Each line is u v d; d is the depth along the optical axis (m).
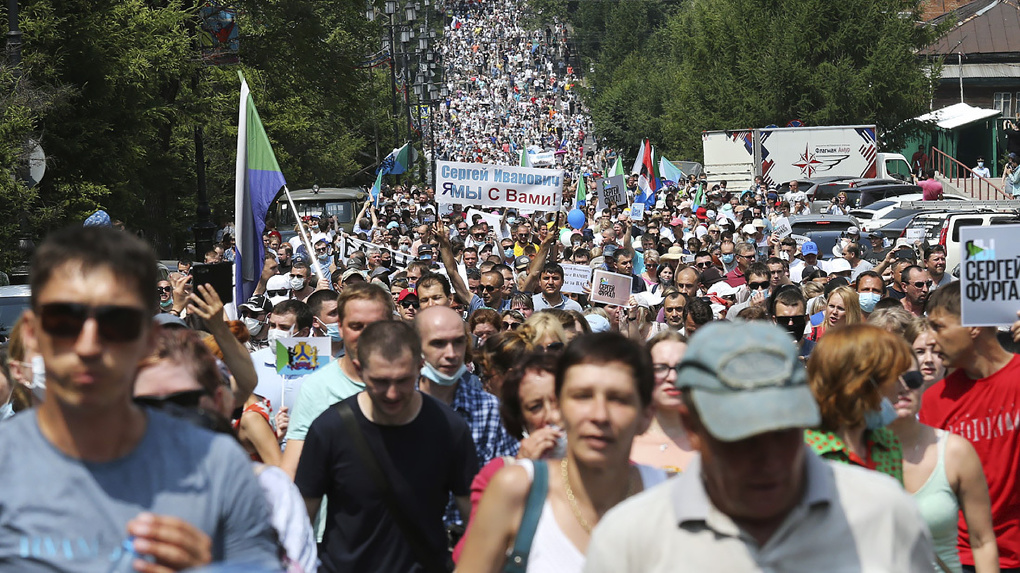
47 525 6.14
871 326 9.90
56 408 6.20
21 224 41.31
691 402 6.41
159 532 6.00
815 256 40.62
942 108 149.00
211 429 7.75
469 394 14.09
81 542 6.16
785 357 6.23
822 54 127.94
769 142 108.56
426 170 146.62
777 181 108.88
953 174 142.38
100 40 48.09
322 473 11.74
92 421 6.22
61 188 46.31
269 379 16.83
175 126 70.12
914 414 10.46
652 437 11.46
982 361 12.26
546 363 10.89
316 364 15.93
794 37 126.12
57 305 5.99
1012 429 12.03
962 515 11.74
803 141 108.50
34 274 6.11
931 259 31.95
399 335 11.42
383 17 104.88
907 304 25.91
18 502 6.15
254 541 6.60
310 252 25.44
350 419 11.74
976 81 154.38
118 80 49.59
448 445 11.98
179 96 65.31
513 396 11.20
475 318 19.83
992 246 12.22
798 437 6.26
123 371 6.12
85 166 48.88
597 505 8.41
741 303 29.47
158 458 6.38
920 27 127.81
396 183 138.38
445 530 12.16
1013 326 12.23
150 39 52.84
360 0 80.69
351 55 81.06
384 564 11.66
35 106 41.03
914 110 125.75
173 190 65.69
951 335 12.30
